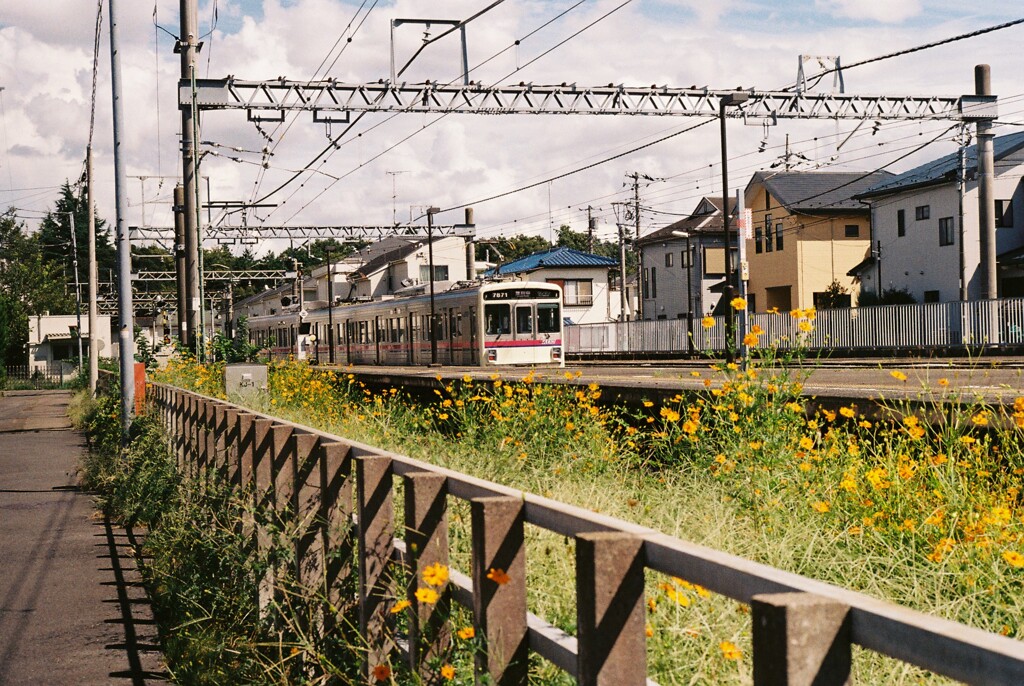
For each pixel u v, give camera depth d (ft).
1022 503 18.28
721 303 178.29
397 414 42.98
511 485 24.22
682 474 22.74
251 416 20.88
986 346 97.25
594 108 89.30
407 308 118.93
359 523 12.69
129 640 19.54
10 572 26.21
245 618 17.66
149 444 39.45
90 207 109.09
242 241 134.82
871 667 10.43
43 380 207.62
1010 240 131.34
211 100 81.05
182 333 89.15
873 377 53.57
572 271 201.16
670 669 10.05
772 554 14.73
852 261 166.40
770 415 20.90
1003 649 4.39
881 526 16.10
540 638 9.02
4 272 256.73
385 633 12.32
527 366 100.48
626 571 7.13
